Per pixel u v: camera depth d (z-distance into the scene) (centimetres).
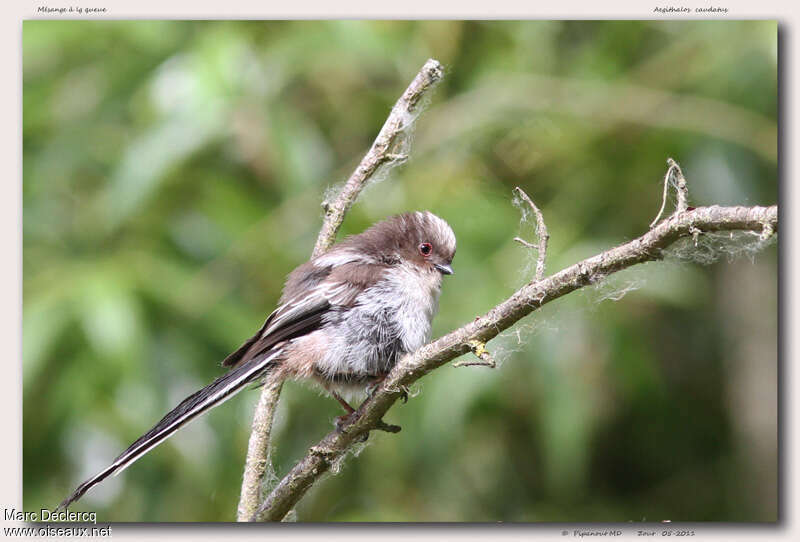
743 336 1269
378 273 834
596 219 1164
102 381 1011
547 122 1177
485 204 1117
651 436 1277
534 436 1184
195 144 1046
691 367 1301
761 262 1258
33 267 1073
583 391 1055
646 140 1176
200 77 1058
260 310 1112
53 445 1029
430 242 882
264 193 1189
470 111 1161
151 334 1039
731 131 1136
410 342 827
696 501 1247
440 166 1157
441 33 1177
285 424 1143
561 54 1239
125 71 1152
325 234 808
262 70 1123
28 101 1145
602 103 1158
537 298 582
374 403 673
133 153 1045
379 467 1116
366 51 1102
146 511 1066
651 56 1218
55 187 1152
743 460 1252
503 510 1185
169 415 731
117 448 1014
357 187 792
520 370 1087
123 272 1048
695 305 1272
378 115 1202
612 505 1227
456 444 1125
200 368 1052
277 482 815
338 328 809
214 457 1044
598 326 1077
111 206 1047
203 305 1070
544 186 1194
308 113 1218
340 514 1128
